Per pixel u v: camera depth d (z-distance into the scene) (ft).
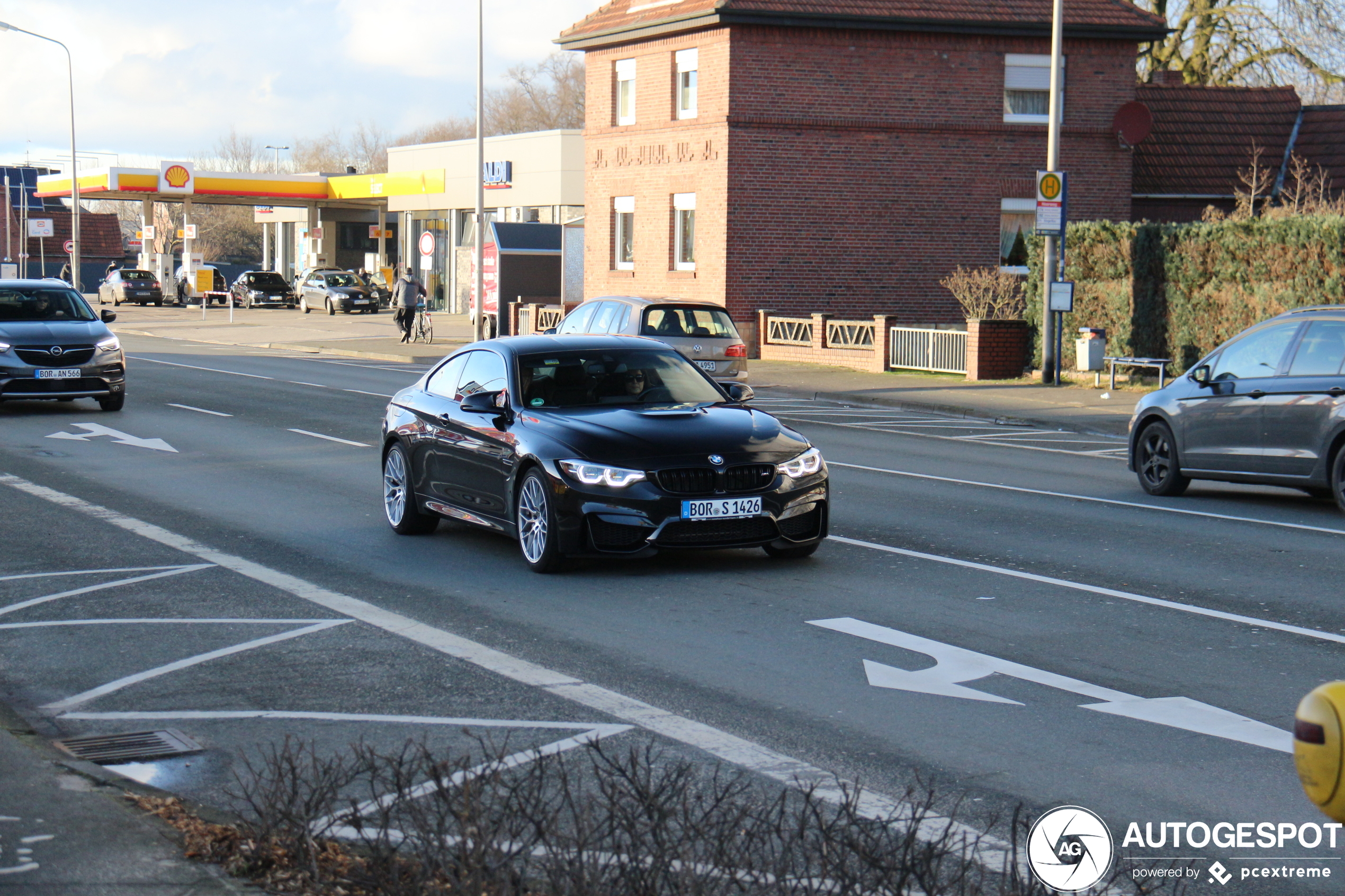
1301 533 38.99
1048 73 117.08
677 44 115.65
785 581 32.14
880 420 73.67
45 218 307.37
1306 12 145.89
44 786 17.11
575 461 32.14
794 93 112.16
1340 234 73.51
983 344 92.32
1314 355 43.32
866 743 20.29
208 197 226.17
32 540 37.37
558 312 126.93
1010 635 26.94
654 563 34.40
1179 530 39.37
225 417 70.08
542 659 25.09
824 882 13.20
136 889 13.84
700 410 34.65
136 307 228.43
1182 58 155.33
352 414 71.92
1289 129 125.70
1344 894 15.21
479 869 12.92
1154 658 25.17
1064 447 62.18
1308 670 24.39
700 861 13.48
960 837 16.44
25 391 69.00
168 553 35.68
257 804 17.48
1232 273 80.02
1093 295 89.76
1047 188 84.07
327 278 204.23
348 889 13.87
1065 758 19.65
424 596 30.55
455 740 20.33
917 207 115.65
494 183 191.52
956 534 38.50
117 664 24.95
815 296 114.21
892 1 113.70
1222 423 44.80
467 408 35.01
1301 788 18.45
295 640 26.50
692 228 116.47
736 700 22.49
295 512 42.27
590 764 19.02
